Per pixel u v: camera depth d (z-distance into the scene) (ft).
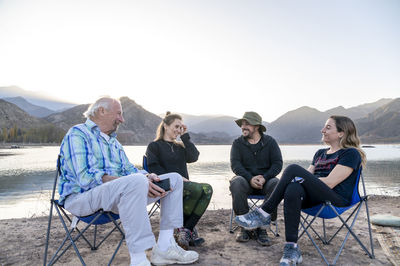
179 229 8.61
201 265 7.79
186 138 10.53
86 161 6.98
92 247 9.30
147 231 6.79
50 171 68.13
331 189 7.87
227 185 40.01
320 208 7.90
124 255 8.73
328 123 9.12
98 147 7.45
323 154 9.49
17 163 95.81
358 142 8.75
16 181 48.55
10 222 13.66
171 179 7.92
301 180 7.73
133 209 6.66
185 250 8.28
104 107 7.74
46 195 32.01
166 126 10.43
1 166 83.46
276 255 8.60
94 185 6.89
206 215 14.80
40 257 8.67
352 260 8.26
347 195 8.13
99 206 6.77
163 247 7.75
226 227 12.18
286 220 7.66
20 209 24.39
